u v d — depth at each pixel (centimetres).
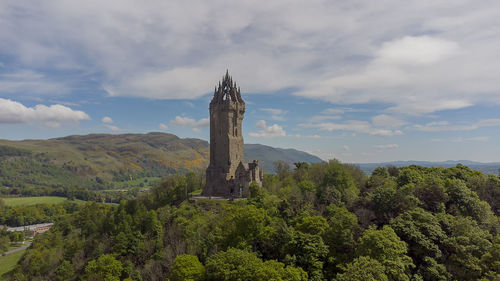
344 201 12462
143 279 9831
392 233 8262
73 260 13462
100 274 9550
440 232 9256
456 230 9550
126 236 12050
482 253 8425
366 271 6894
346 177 13888
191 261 8362
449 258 8725
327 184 13462
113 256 11138
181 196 17512
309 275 8244
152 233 12306
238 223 9775
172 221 13012
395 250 7750
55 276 12719
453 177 14325
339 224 9300
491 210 12269
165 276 9456
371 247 8056
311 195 12369
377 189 11794
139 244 11694
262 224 9875
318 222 9544
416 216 9800
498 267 7588
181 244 10419
